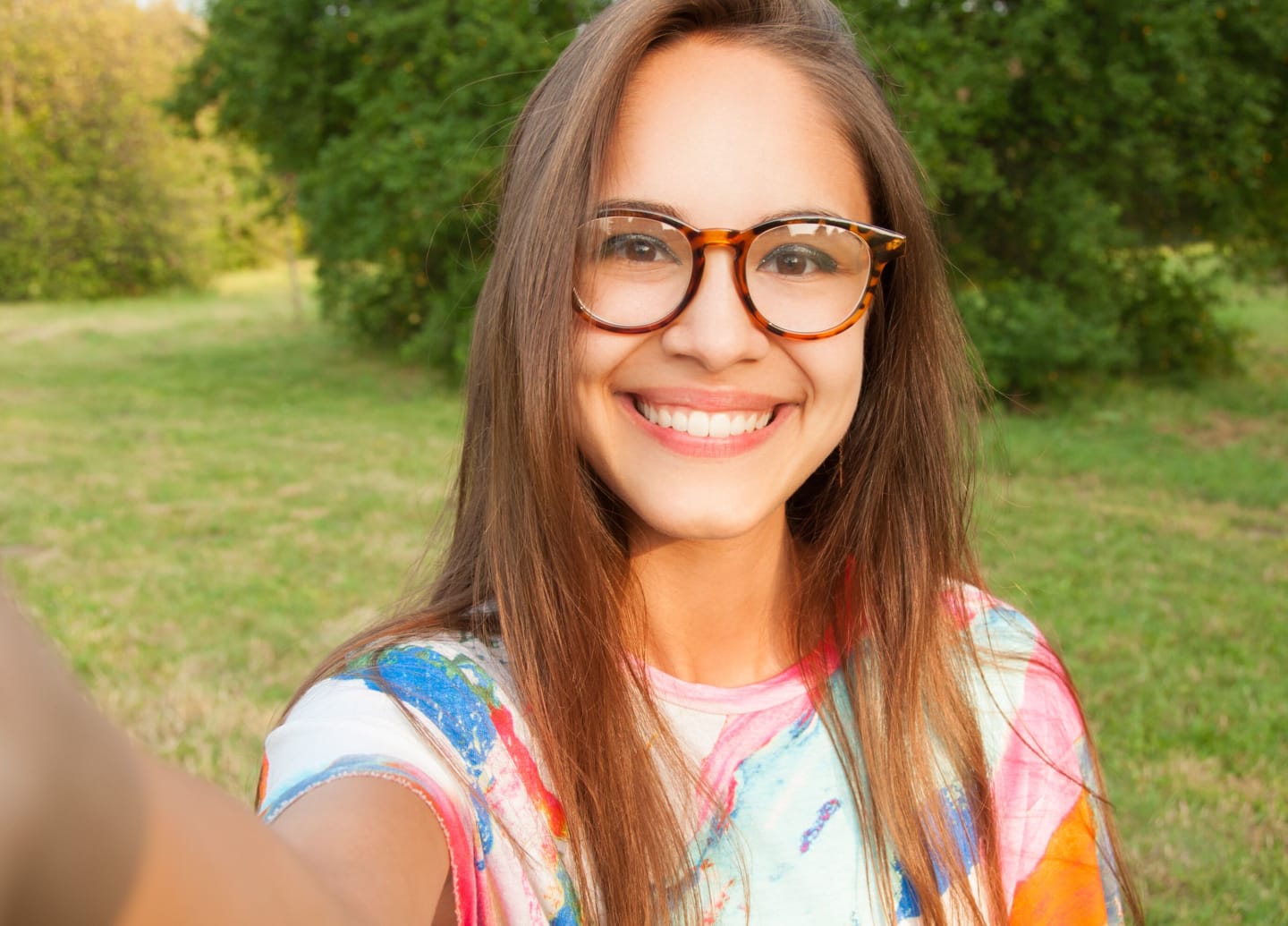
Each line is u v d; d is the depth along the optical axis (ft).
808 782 3.67
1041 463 31.76
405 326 57.67
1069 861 3.97
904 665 3.90
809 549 4.25
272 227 143.95
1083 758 4.19
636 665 3.70
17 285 104.53
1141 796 12.80
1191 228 46.16
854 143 3.71
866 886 3.62
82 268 106.22
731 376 3.43
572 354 3.44
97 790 1.26
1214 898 10.81
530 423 3.45
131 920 1.30
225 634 18.11
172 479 30.63
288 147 54.65
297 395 46.85
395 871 2.41
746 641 3.93
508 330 3.66
